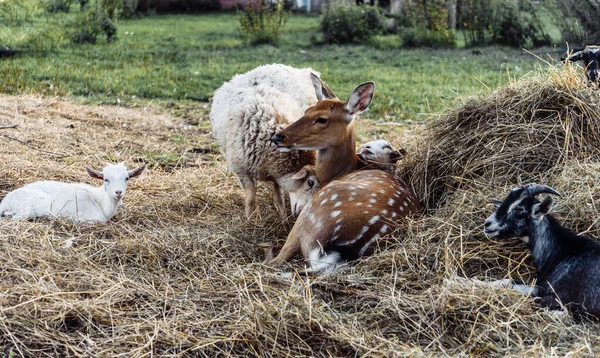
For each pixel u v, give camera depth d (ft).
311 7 109.19
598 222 17.61
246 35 72.90
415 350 14.11
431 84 49.01
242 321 15.31
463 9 75.20
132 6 96.63
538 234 16.43
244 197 24.34
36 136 30.40
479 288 16.03
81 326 15.19
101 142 31.01
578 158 20.17
